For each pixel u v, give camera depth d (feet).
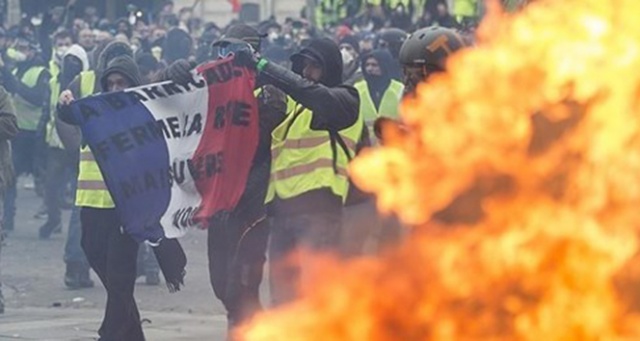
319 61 53.11
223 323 68.18
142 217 55.16
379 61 67.92
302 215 54.24
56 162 102.83
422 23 118.62
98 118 55.16
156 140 55.11
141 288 80.59
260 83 53.78
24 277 85.71
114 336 57.31
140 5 192.54
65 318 70.44
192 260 92.43
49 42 161.17
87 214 58.39
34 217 117.60
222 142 54.90
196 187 55.36
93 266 59.06
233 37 57.06
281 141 54.65
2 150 69.31
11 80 114.42
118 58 58.75
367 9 135.95
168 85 55.42
